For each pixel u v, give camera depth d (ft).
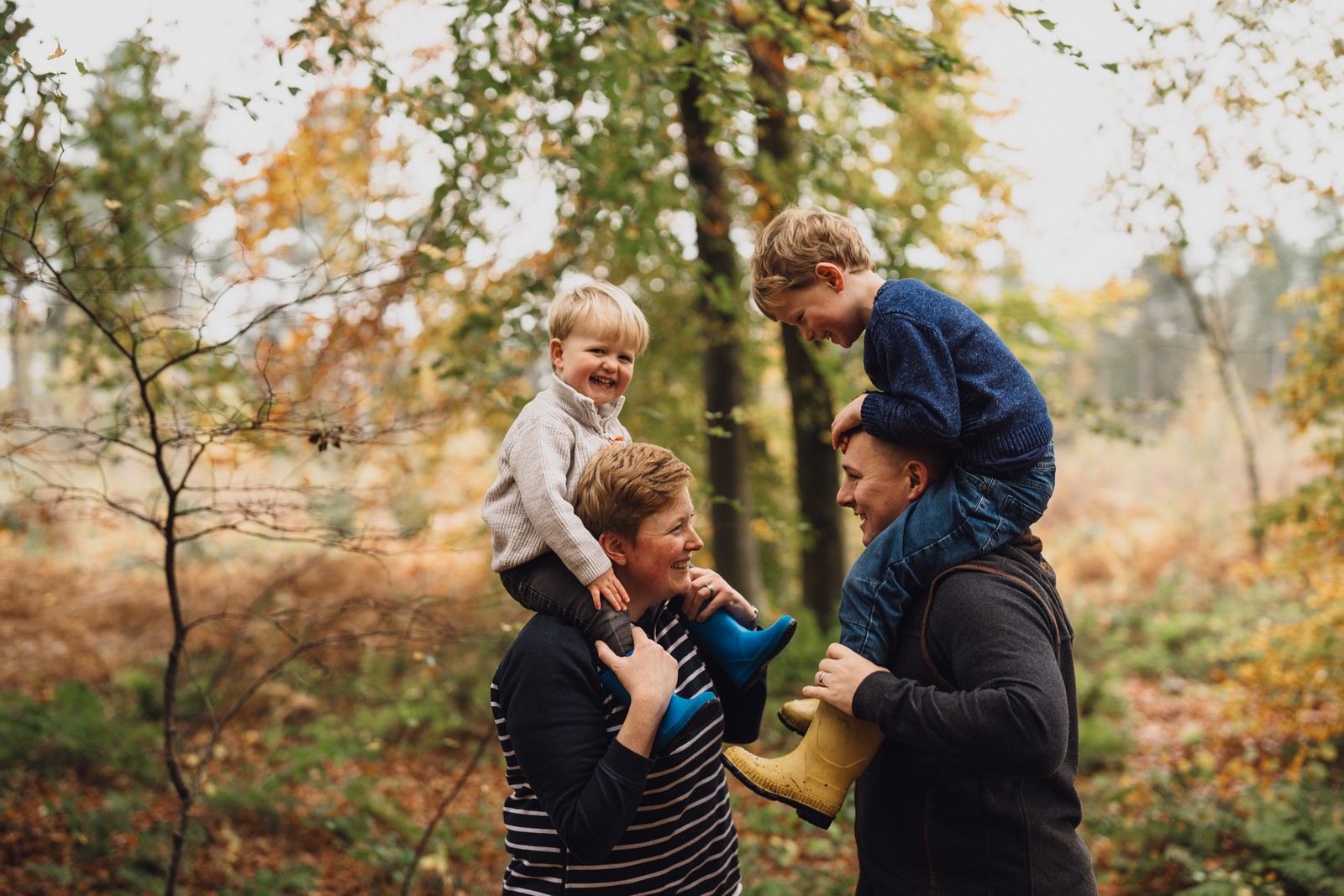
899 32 12.47
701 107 13.76
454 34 14.76
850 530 35.55
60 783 19.62
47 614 31.73
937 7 20.04
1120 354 108.06
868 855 6.20
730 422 26.76
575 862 5.90
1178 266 22.24
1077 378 86.94
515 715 5.77
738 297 23.70
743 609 6.94
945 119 24.17
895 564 5.98
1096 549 51.90
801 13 15.08
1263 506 22.61
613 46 14.55
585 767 5.59
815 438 28.02
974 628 5.50
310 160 19.80
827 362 23.36
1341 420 21.36
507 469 6.61
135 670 27.86
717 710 6.25
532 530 6.33
